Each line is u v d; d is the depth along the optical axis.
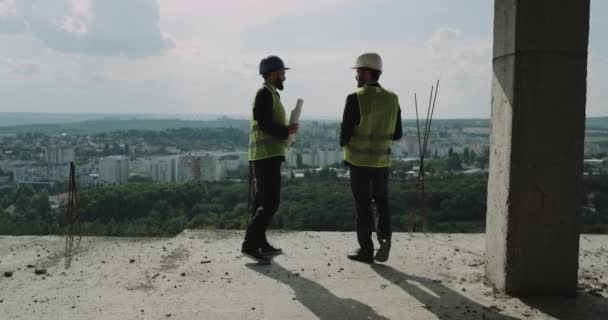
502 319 3.27
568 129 3.53
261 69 4.50
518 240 3.60
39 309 3.44
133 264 4.50
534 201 3.56
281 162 4.53
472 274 4.20
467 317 3.29
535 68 3.47
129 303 3.54
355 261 4.60
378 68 4.36
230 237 5.50
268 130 4.33
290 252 4.90
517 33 3.46
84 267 4.41
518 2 3.44
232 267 4.40
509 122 3.56
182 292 3.77
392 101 4.38
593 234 5.88
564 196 3.57
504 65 3.62
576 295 3.66
